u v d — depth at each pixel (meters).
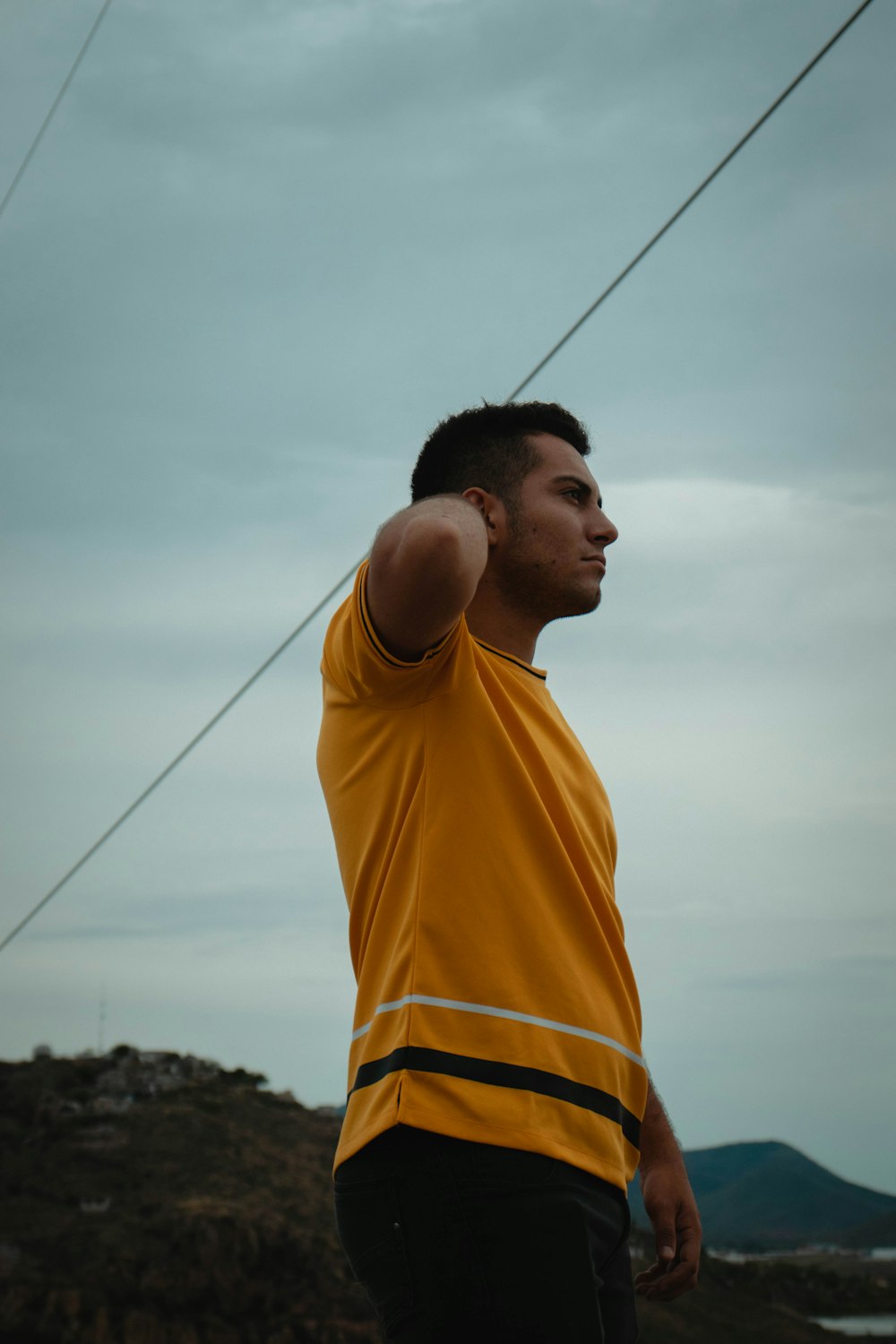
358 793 1.16
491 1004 1.00
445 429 1.37
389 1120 0.95
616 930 1.12
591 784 1.23
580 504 1.31
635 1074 1.09
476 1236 0.93
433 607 0.98
